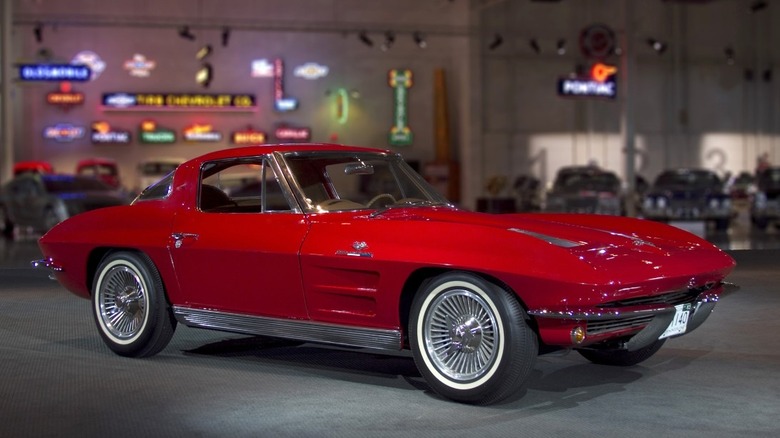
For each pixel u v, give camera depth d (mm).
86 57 31531
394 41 33625
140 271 5734
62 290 9266
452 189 33188
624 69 22594
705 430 4109
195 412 4461
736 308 7863
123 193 19969
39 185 19344
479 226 4621
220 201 5801
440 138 33375
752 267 11180
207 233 5438
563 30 33469
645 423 4230
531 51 33281
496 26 32969
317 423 4246
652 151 34250
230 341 6426
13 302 8367
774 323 7098
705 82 34594
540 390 4918
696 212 19859
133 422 4281
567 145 33656
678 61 34344
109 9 31516
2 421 4309
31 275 10750
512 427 4160
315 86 33125
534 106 33375
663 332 4605
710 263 4805
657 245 4836
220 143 32281
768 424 4215
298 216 5184
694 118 34531
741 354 5926
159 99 31750
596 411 4457
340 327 4965
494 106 33062
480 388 4465
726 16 34688
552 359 5773
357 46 33375
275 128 32656
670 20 34281
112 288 5941
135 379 5207
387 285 4699
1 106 23938
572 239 4582
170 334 5793
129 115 31828
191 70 32188
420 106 33906
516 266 4289
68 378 5234
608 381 5152
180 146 32062
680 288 4605
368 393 4848
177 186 5785
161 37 32000
